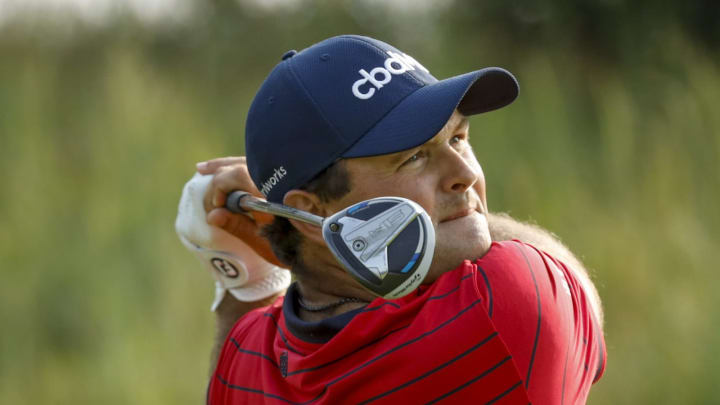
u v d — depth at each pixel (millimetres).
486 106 6246
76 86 21156
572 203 17250
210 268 7945
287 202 6133
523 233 6672
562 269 5996
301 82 5945
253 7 25656
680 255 16172
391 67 5906
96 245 18125
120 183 18828
